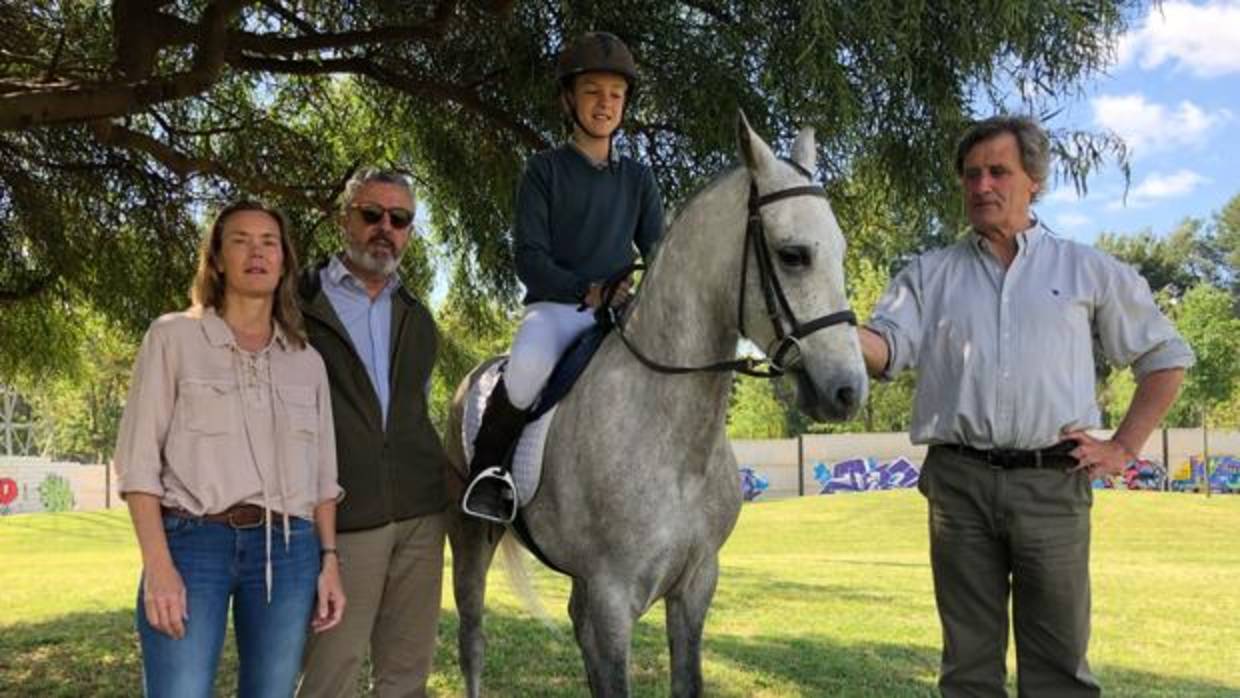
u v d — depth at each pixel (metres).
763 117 4.48
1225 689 5.57
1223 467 29.77
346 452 3.10
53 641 6.81
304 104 6.69
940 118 4.19
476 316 7.01
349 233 3.23
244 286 2.67
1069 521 2.80
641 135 5.23
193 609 2.48
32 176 6.11
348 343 3.13
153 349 2.57
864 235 5.56
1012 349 2.81
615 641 2.98
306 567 2.69
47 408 36.34
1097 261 2.86
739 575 11.12
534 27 4.89
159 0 4.60
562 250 3.44
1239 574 10.94
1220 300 28.45
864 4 3.79
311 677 3.09
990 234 2.93
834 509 22.67
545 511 3.21
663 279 3.04
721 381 3.00
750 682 5.62
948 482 2.92
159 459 2.52
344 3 5.37
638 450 2.99
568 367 3.25
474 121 5.93
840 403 2.60
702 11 4.64
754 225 2.79
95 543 17.86
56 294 6.91
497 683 5.55
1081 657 2.84
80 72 5.14
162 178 6.29
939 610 3.00
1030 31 4.06
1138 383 2.87
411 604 3.32
